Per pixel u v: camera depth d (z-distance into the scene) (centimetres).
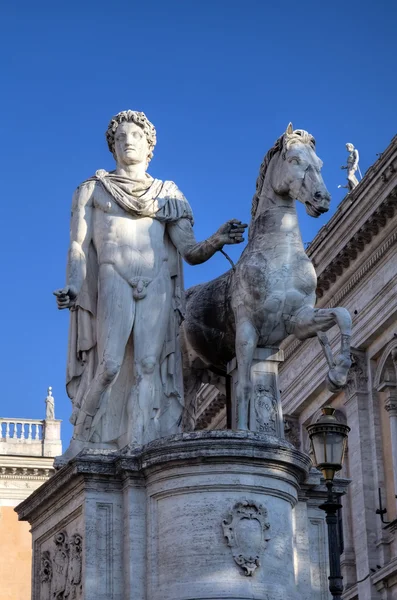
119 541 1219
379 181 3366
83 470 1223
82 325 1330
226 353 1391
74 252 1340
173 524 1198
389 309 3441
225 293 1374
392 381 3484
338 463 1384
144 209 1340
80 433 1302
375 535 3438
